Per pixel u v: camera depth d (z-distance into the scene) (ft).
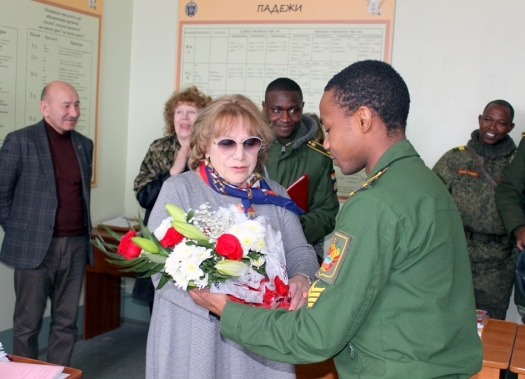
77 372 4.99
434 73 11.88
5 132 10.83
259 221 4.88
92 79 12.92
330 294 3.70
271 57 13.06
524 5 11.19
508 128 10.57
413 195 3.73
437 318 3.70
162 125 14.07
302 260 5.41
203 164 5.41
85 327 12.90
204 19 13.53
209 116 5.21
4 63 10.72
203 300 4.52
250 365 5.12
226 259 4.36
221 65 13.48
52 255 9.93
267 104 8.74
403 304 3.71
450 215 3.90
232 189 5.26
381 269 3.64
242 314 4.17
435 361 3.74
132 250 4.43
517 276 9.30
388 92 3.85
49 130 9.94
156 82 14.08
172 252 4.38
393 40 12.16
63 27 12.00
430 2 11.82
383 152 3.95
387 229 3.64
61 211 9.97
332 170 9.27
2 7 10.59
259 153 5.51
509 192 9.80
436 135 11.95
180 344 5.03
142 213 14.32
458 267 3.94
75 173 10.14
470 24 11.57
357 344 3.88
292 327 3.86
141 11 14.07
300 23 12.76
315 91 12.77
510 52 11.35
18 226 9.66
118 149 14.08
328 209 8.93
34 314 9.96
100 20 13.01
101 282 13.23
